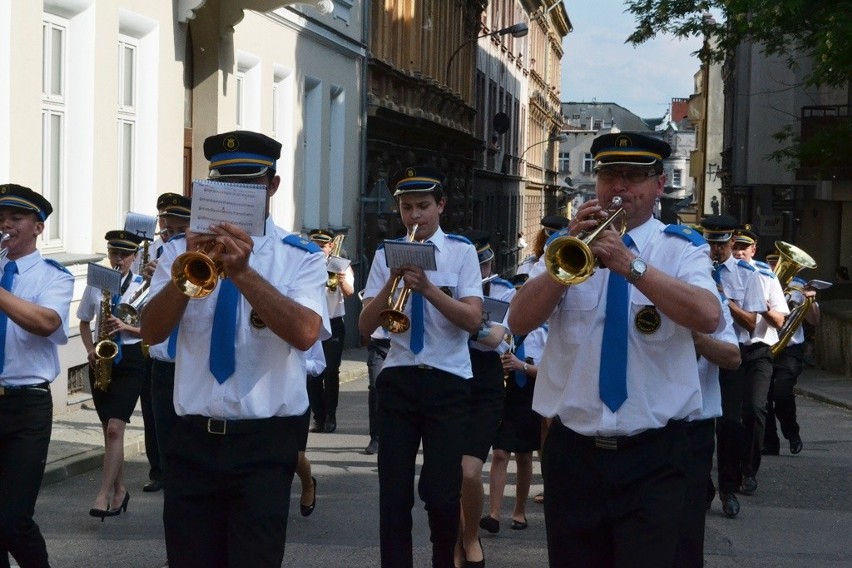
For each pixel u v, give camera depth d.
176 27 15.27
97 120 13.20
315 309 4.77
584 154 115.38
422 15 30.33
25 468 5.73
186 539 4.73
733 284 9.46
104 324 8.41
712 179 58.94
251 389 4.69
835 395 18.08
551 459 4.60
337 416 14.52
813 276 32.25
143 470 10.38
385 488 6.22
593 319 4.48
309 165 21.83
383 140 26.67
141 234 10.19
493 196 47.12
